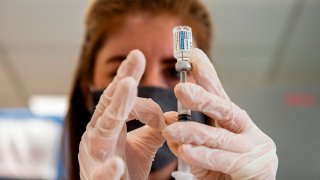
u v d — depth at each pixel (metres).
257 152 0.77
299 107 2.78
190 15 1.51
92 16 1.54
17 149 2.44
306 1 2.63
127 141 0.84
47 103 3.11
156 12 1.45
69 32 3.00
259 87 2.85
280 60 3.38
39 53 3.32
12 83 3.81
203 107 0.75
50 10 2.76
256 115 2.78
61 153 1.62
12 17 2.85
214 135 0.74
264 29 2.94
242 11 2.75
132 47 1.41
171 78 1.39
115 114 0.69
